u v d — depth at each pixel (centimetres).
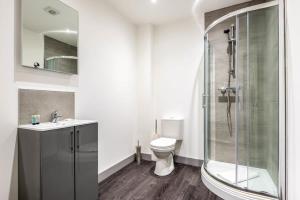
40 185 126
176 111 311
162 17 298
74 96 195
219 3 257
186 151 301
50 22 167
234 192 183
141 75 325
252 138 239
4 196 133
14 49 140
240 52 245
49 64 165
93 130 176
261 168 233
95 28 227
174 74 313
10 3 138
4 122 133
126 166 289
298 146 130
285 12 156
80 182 160
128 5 260
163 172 252
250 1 250
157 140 269
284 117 158
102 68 240
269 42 215
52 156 134
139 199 190
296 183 133
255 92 235
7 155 135
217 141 269
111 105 259
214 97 271
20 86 144
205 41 264
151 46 322
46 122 163
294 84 136
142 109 324
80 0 202
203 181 229
